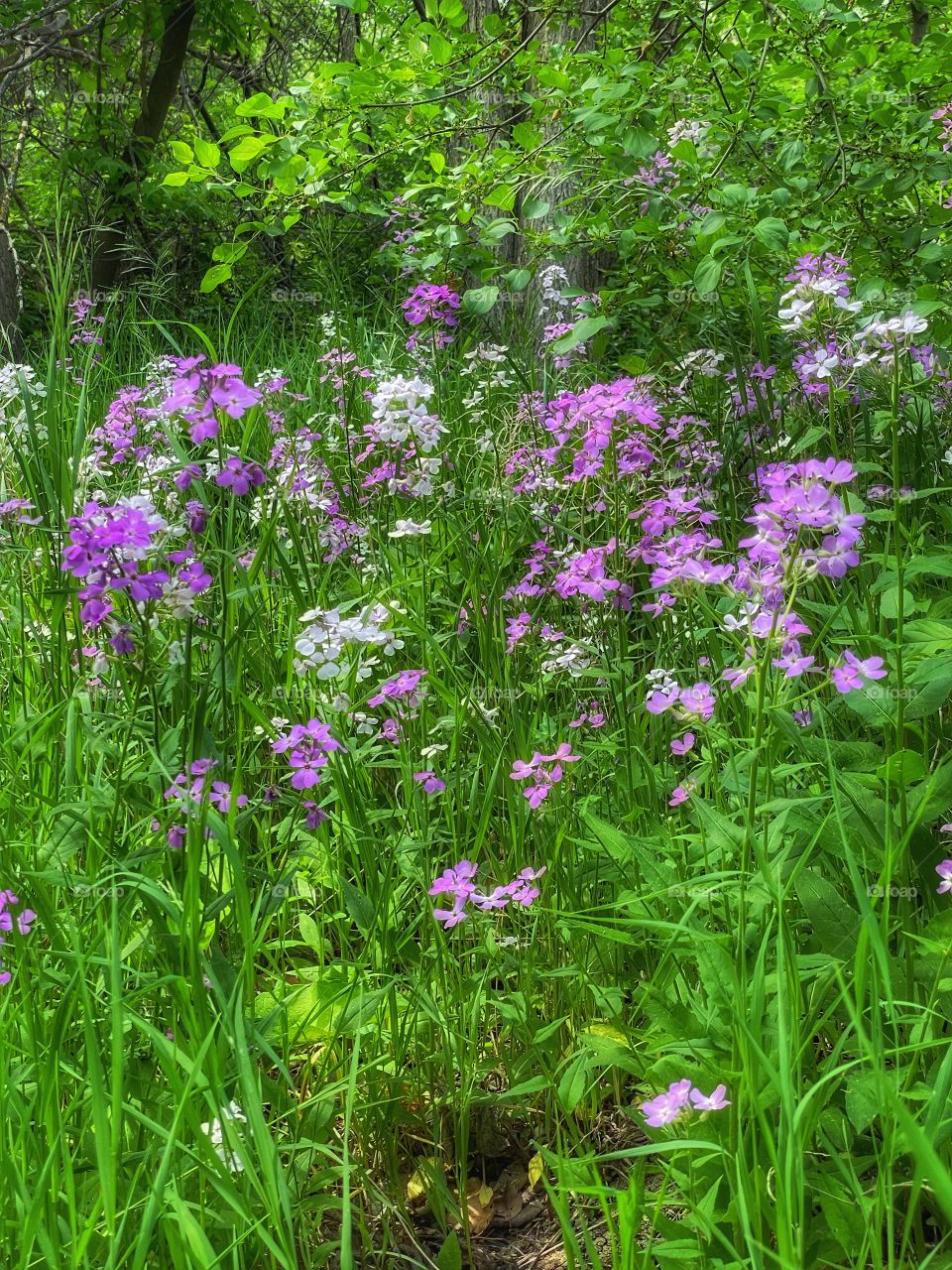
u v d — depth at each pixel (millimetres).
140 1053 1864
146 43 10125
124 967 1805
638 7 4301
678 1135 1603
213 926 2004
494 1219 1996
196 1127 1495
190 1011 1628
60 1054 1696
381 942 2141
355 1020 1966
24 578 3053
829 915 1780
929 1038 1592
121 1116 1480
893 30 4238
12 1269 1406
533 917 2350
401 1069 2119
